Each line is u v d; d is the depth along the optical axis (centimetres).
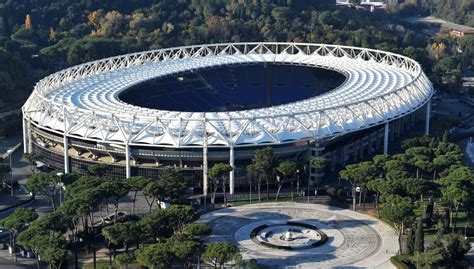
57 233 19825
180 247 17250
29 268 19638
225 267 19150
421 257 18375
